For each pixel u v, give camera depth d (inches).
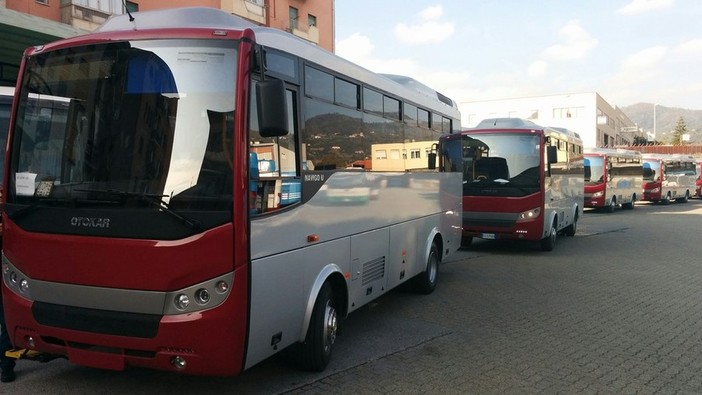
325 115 207.2
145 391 177.8
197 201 147.3
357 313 289.9
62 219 156.4
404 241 288.4
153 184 149.6
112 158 154.3
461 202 409.1
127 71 157.5
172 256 145.6
